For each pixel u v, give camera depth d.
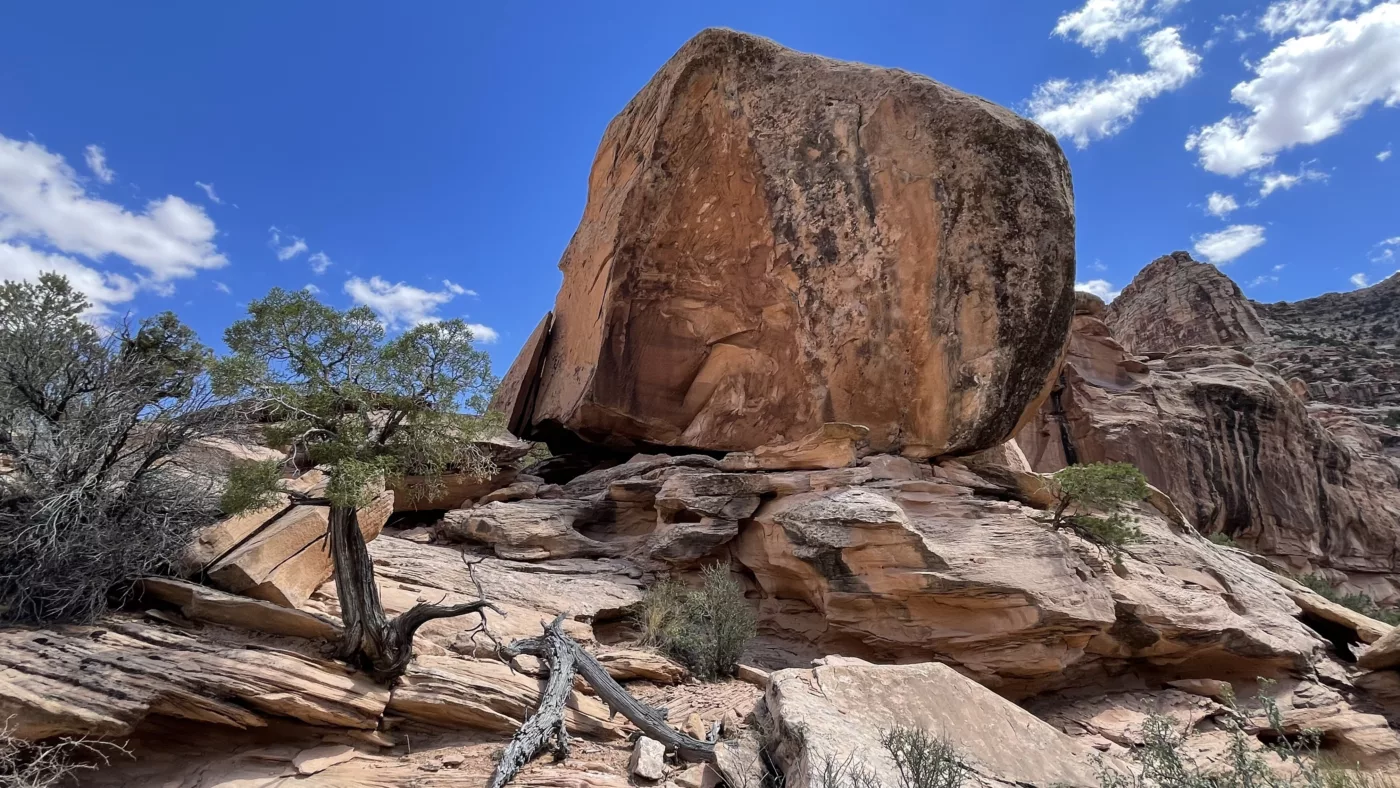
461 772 5.09
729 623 8.59
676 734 5.63
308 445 6.00
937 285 12.23
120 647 5.37
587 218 20.12
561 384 18.36
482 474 7.06
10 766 4.43
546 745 5.54
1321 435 36.00
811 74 14.98
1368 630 11.03
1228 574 11.62
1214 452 30.86
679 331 16.02
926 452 11.93
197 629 6.03
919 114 12.96
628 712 5.96
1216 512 29.47
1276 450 32.69
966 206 12.22
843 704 5.28
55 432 6.68
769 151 14.93
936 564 8.92
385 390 6.11
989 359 11.59
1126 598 9.62
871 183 13.33
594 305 17.28
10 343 6.63
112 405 6.82
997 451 14.99
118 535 6.21
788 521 10.08
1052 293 11.75
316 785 4.84
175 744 5.24
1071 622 8.66
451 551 10.29
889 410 12.46
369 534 8.52
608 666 7.41
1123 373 34.19
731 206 15.45
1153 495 13.78
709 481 11.58
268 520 7.32
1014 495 12.01
